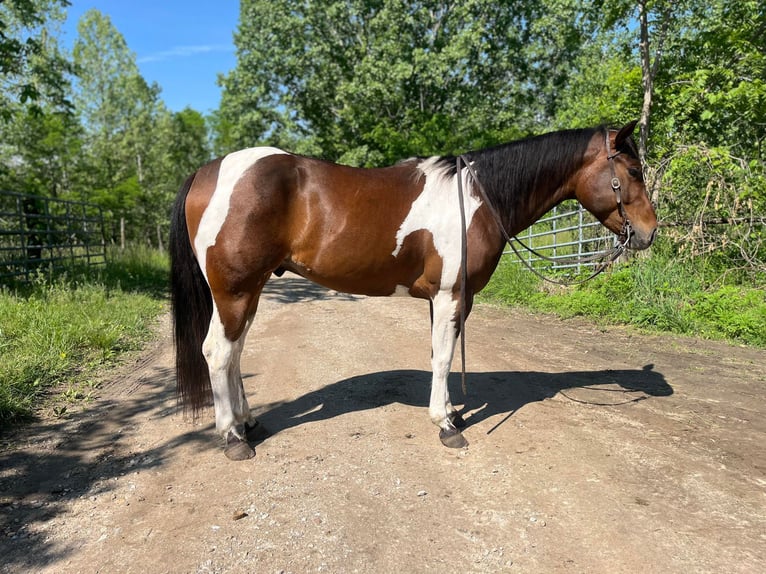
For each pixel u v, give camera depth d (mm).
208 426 3561
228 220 2904
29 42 9039
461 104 21266
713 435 3352
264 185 2918
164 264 13289
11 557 2170
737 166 7227
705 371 4789
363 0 19359
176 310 3199
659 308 6660
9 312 5668
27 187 19547
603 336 6250
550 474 2848
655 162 8406
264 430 3393
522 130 20531
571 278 8711
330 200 2973
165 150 28797
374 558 2152
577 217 10625
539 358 5285
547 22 19109
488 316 7555
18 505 2576
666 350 5574
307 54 19391
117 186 23719
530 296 8500
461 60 19719
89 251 12336
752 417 3666
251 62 20031
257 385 4461
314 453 3131
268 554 2178
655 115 9180
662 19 8609
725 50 8695
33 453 3152
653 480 2773
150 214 27688
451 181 3131
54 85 9844
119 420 3668
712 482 2748
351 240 2992
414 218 3027
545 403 3961
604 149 3266
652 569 2068
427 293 3219
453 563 2123
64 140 22234
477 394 4184
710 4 9086
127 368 4883
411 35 20141
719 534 2295
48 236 9992
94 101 29203
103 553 2195
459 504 2566
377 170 3162
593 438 3309
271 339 6211
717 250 7379
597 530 2330
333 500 2594
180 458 3090
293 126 20250
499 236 3178
